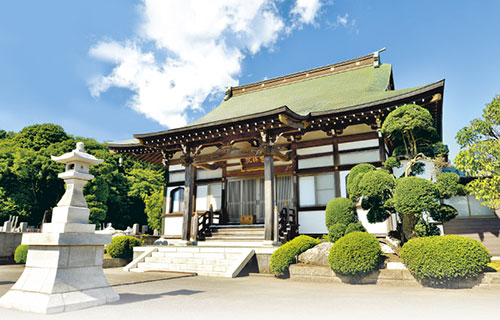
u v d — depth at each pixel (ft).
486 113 34.35
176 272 35.27
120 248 46.29
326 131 45.34
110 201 125.39
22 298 16.72
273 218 39.55
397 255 30.83
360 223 33.04
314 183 46.06
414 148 33.50
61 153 104.47
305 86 65.46
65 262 17.26
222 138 46.29
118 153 59.52
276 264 31.94
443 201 43.47
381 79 56.03
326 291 23.65
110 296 18.66
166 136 48.24
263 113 39.11
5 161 93.30
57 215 18.37
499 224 40.93
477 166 32.53
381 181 29.91
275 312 16.35
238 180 54.44
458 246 24.61
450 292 23.24
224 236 47.62
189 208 45.98
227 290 23.82
